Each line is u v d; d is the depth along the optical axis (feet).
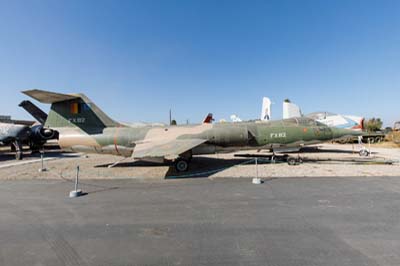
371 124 88.28
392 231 10.83
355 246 9.48
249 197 16.44
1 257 9.02
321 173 25.57
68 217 13.15
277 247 9.49
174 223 12.14
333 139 35.12
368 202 14.99
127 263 8.52
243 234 10.73
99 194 17.78
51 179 23.76
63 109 33.78
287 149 34.81
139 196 17.16
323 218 12.47
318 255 8.84
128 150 33.09
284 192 17.57
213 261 8.55
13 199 16.65
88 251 9.42
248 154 47.39
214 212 13.62
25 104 65.46
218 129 32.73
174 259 8.73
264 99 70.23
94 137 32.71
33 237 10.75
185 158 28.40
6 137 43.09
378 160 35.65
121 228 11.62
